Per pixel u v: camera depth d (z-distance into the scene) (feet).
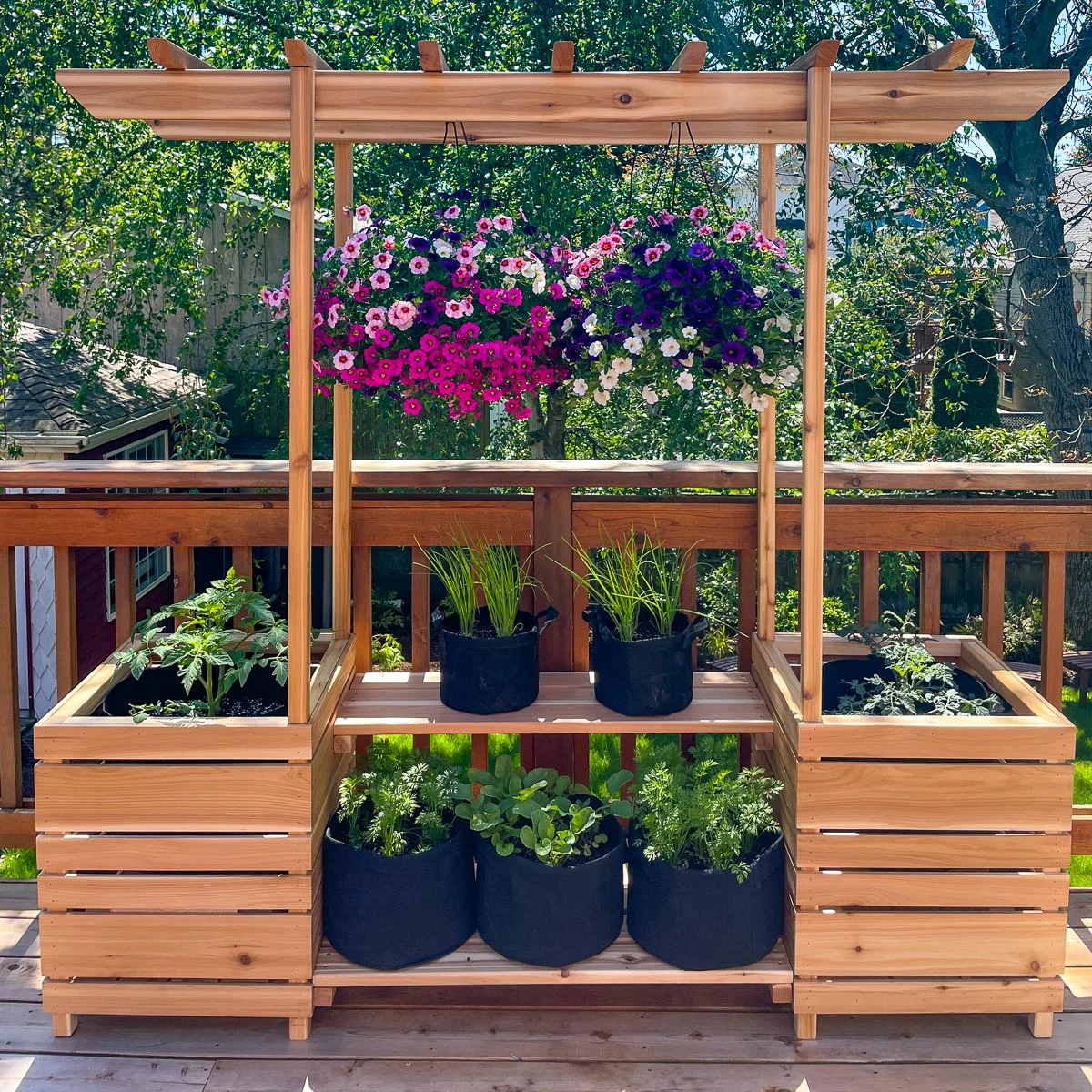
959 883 6.77
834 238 24.72
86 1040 6.95
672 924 6.84
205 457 27.09
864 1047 6.87
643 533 8.87
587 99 6.37
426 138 7.91
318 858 7.10
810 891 6.77
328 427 27.81
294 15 23.52
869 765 6.71
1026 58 27.84
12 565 9.00
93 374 25.55
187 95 6.41
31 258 24.75
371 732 7.38
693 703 7.84
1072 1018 7.18
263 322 27.50
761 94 6.39
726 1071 6.63
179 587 8.96
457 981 6.85
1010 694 7.33
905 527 8.86
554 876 6.81
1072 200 30.48
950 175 24.20
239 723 6.73
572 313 6.99
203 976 6.86
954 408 27.14
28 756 23.61
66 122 24.52
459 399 7.04
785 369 7.06
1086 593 30.58
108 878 6.79
